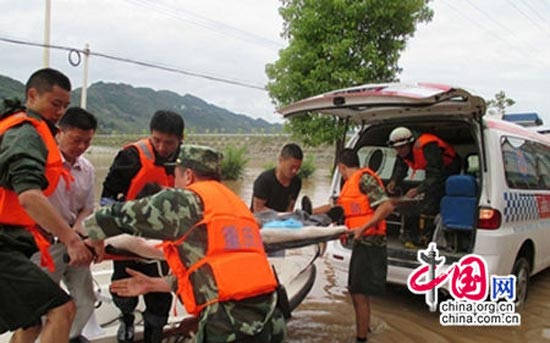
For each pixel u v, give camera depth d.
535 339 4.54
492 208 4.75
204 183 2.59
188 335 3.46
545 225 5.77
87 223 2.47
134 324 3.50
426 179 5.52
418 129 5.97
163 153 3.53
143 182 3.49
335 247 5.43
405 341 4.44
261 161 24.88
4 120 2.63
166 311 3.30
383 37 9.95
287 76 9.94
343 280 6.18
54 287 2.66
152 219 2.39
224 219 2.45
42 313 2.62
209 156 2.69
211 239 2.40
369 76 9.67
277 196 4.61
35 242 2.71
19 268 2.60
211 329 2.34
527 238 5.28
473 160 6.12
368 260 4.23
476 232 4.77
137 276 2.68
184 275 2.42
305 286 4.42
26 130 2.55
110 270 4.79
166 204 2.40
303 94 9.91
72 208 3.32
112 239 2.86
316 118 9.72
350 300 5.46
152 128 3.51
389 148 6.14
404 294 5.75
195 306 2.39
